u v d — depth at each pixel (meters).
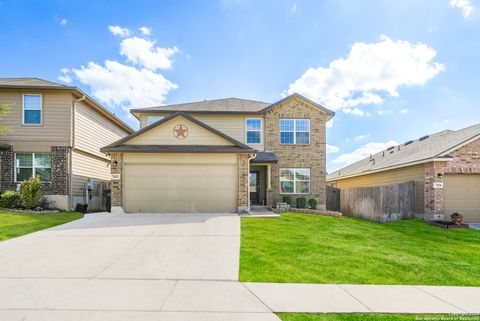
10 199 14.02
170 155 13.70
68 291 4.89
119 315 4.03
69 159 15.50
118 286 5.14
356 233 10.21
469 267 6.57
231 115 17.80
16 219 11.62
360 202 15.68
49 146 15.35
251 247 7.80
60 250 7.46
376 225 12.48
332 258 6.95
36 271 5.90
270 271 6.02
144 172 13.62
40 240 8.47
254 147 17.92
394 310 4.34
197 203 13.68
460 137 15.11
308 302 4.55
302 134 18.00
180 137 14.19
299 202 16.98
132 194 13.55
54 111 15.45
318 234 9.69
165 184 13.65
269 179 17.16
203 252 7.30
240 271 5.99
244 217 12.58
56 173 15.33
